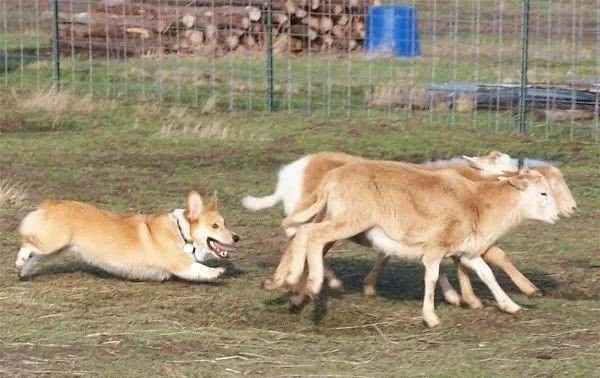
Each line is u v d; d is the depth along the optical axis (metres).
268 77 24.72
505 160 13.09
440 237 11.59
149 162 19.91
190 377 9.64
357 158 12.55
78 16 32.53
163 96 25.97
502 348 10.62
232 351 10.42
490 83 26.58
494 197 11.81
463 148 21.16
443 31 37.88
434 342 10.91
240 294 12.41
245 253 14.37
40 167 19.33
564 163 20.12
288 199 12.44
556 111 23.62
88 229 12.68
